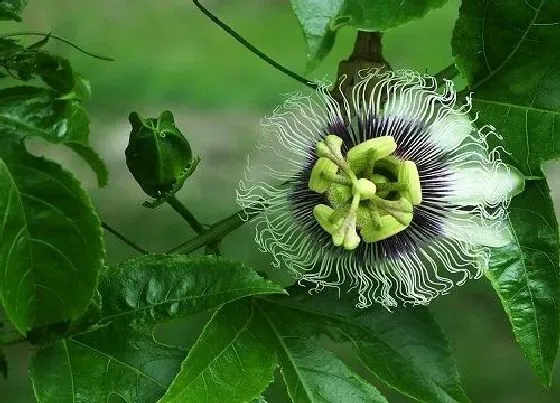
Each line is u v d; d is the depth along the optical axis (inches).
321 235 9.4
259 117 32.2
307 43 6.9
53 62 7.5
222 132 31.3
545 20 8.7
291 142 9.4
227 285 8.6
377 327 9.4
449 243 9.3
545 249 9.1
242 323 9.0
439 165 9.3
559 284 9.0
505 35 8.9
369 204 9.2
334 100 9.3
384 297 9.4
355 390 9.0
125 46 33.7
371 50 9.3
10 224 7.3
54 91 7.5
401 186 9.1
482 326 24.7
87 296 7.5
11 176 7.3
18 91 7.5
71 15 32.9
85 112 7.6
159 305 8.6
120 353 8.6
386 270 9.4
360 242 9.4
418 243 9.4
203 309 8.5
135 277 8.7
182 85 33.0
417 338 9.4
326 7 6.9
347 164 9.0
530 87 9.0
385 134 9.3
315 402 8.9
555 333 9.0
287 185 9.4
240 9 37.4
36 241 7.4
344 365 9.1
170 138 9.4
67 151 28.6
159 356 8.6
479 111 9.2
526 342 9.0
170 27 35.5
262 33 36.0
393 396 23.0
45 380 8.4
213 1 37.3
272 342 9.1
